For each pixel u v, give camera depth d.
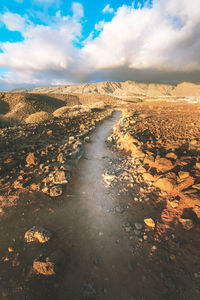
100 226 4.68
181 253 3.42
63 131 17.84
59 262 3.47
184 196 4.83
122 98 138.25
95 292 2.98
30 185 6.88
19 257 3.71
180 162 7.10
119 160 10.04
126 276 3.20
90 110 47.28
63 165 8.04
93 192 6.55
